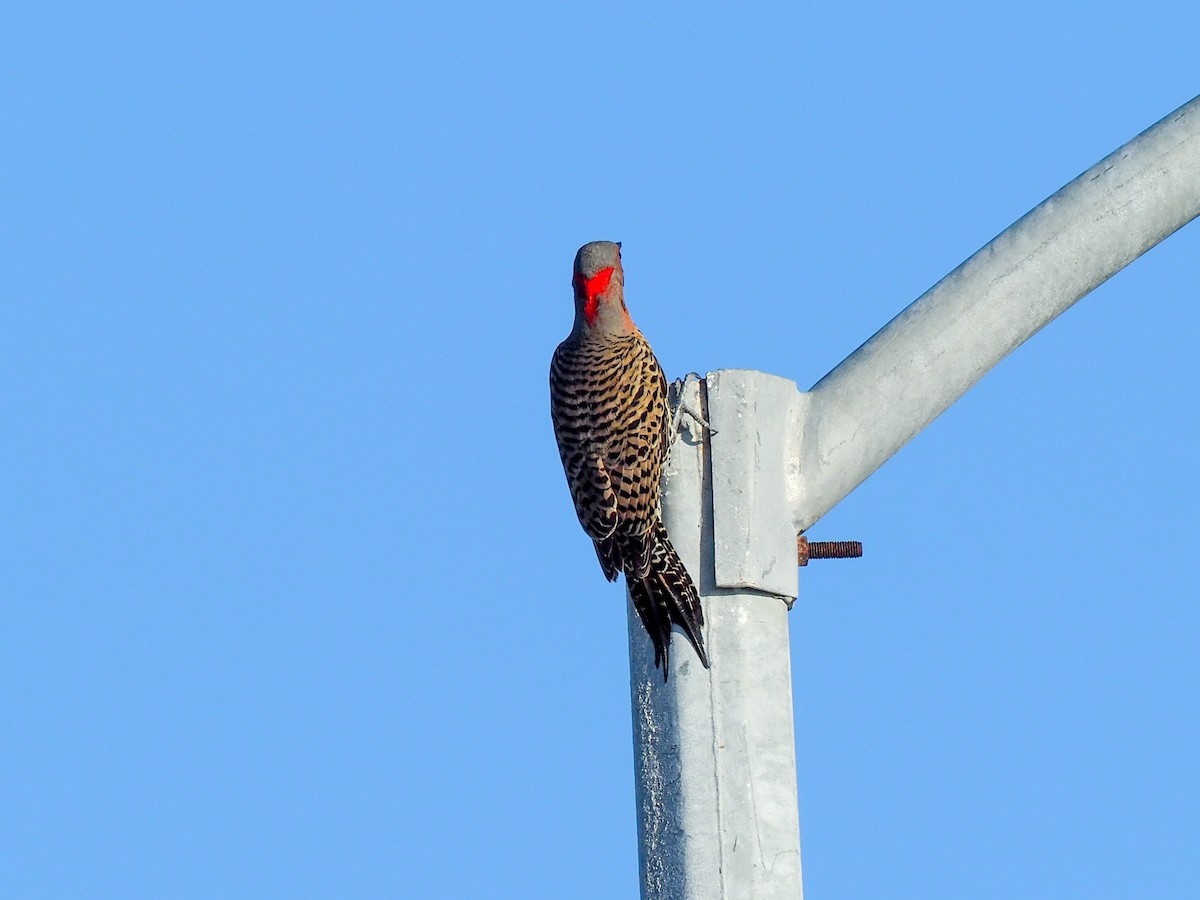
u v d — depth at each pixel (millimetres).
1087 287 11414
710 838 9906
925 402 11078
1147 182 11492
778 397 10945
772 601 10547
